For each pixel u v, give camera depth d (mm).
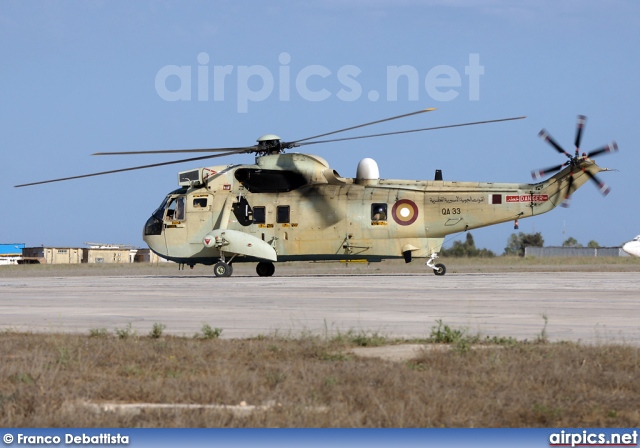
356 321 65375
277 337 54562
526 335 56125
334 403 35688
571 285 110938
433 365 43750
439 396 36250
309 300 86375
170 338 55688
